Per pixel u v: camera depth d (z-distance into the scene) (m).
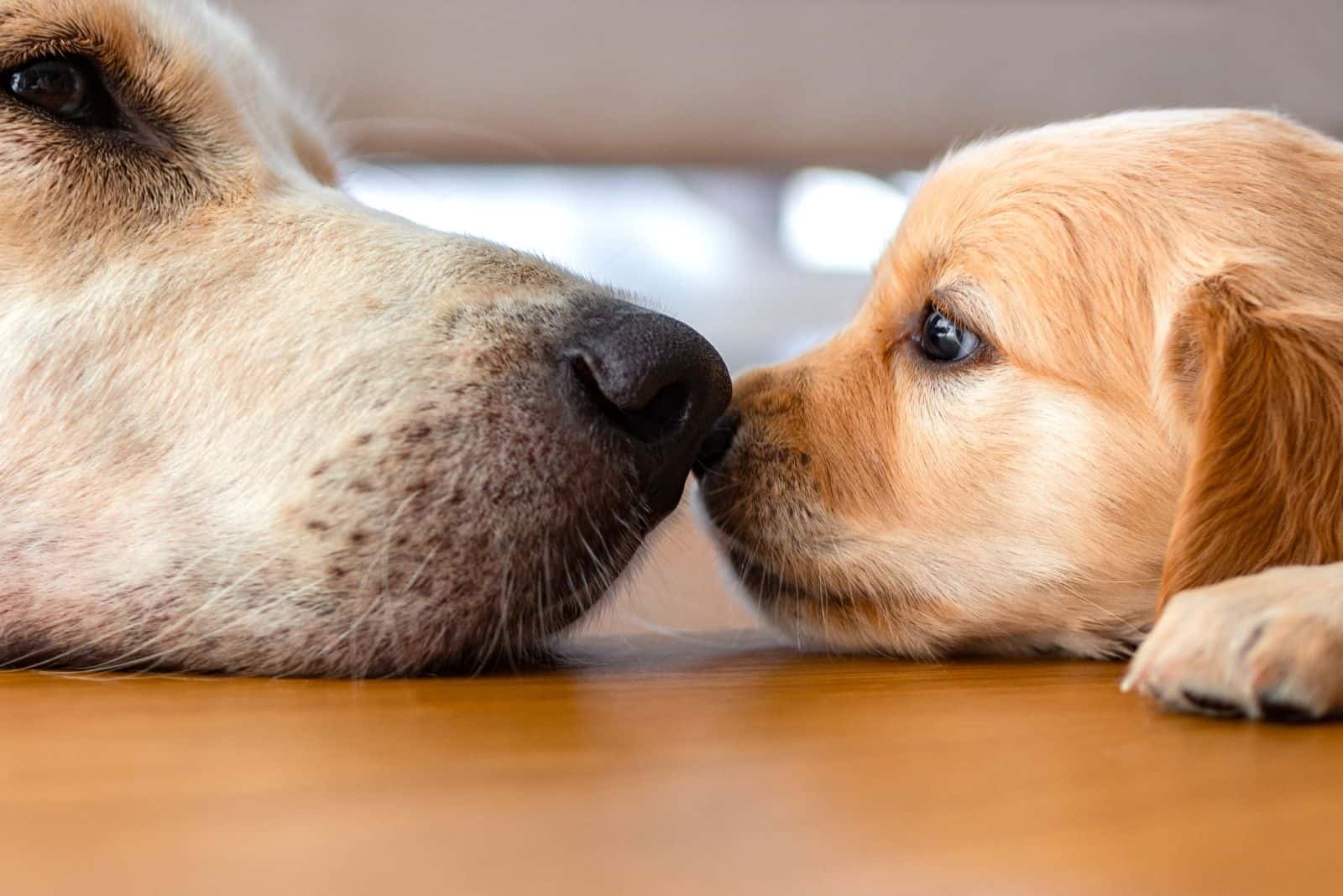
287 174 0.41
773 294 1.17
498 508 0.35
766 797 0.24
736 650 0.41
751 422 0.41
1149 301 0.38
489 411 0.35
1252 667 0.29
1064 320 0.38
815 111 0.97
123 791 0.24
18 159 0.37
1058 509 0.38
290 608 0.35
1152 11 0.91
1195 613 0.30
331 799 0.23
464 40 0.92
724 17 0.93
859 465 0.40
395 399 0.35
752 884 0.19
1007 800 0.24
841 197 1.13
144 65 0.39
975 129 0.97
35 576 0.36
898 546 0.39
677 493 0.37
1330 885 0.19
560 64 0.94
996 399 0.39
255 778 0.25
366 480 0.35
